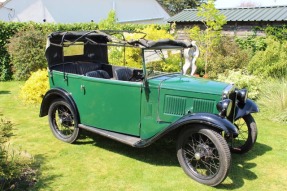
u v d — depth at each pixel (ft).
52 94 17.43
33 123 20.38
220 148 12.34
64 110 17.81
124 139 14.98
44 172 13.92
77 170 14.21
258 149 17.04
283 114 21.76
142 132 14.99
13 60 33.32
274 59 29.30
